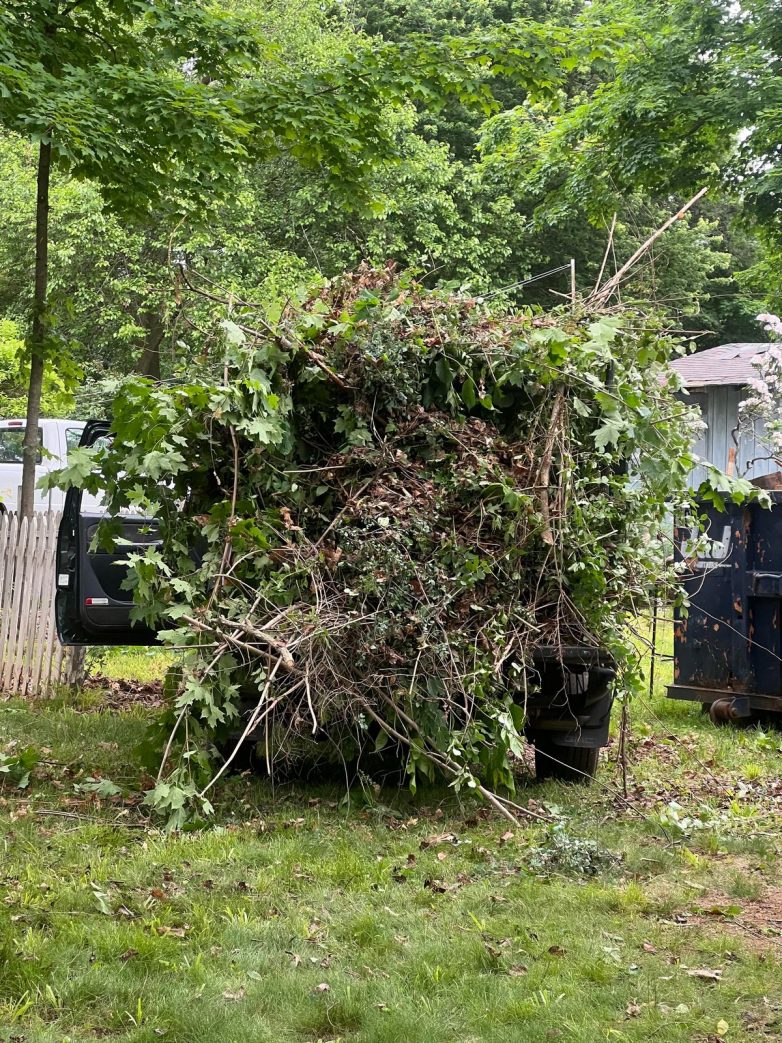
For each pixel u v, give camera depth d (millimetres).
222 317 6062
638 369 6637
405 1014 3492
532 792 6613
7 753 7043
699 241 26531
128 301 21438
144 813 5805
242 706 6305
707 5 17516
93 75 9055
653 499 6484
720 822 5988
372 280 6473
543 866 5066
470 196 25172
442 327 6207
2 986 3592
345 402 6172
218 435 6012
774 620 8859
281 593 5680
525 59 10430
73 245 21312
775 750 8203
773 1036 3463
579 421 6492
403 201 23328
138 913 4297
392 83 9906
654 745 8195
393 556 5590
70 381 10812
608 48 10688
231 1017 3451
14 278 23516
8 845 5047
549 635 6180
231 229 21609
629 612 6676
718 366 22859
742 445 21531
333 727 6047
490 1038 3395
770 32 17297
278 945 4051
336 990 3668
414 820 5828
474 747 5984
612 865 5137
